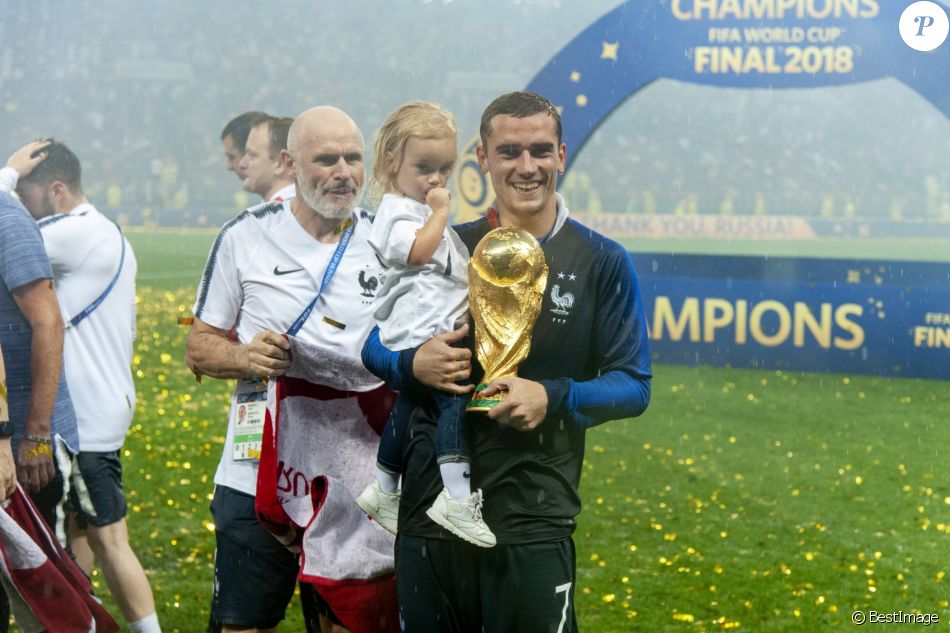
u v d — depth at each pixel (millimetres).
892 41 12953
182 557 5473
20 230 3557
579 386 2674
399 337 2746
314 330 3387
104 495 3939
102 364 3965
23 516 3125
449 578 2730
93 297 3957
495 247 2645
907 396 11398
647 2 12867
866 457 8547
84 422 3906
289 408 3270
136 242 32250
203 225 41125
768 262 13484
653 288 13703
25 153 4203
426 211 2852
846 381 12281
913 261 13195
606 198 47469
